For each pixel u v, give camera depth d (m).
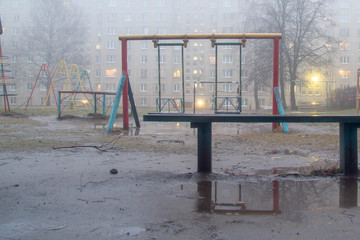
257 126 15.52
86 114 22.12
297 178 4.88
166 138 9.88
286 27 35.09
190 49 65.19
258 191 4.21
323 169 5.42
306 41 35.62
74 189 4.28
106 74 65.94
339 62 61.31
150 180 4.76
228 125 16.33
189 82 65.25
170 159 6.38
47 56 49.38
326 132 11.88
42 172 5.19
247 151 7.43
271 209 3.53
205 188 4.35
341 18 61.97
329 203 3.72
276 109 11.86
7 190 4.21
